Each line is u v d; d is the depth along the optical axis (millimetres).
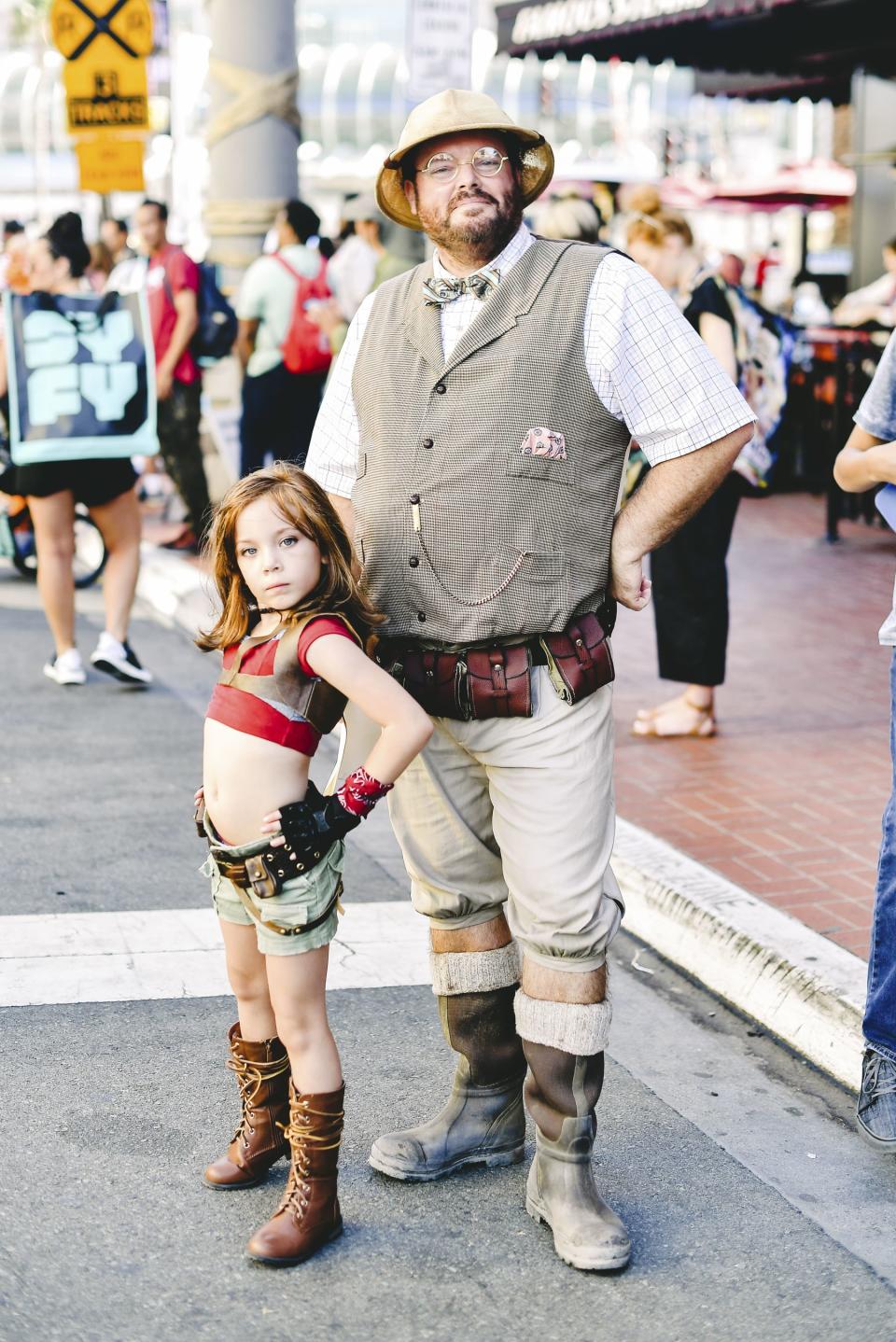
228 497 3000
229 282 10805
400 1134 3420
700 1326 2906
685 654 6387
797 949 4316
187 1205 3256
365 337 3174
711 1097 3855
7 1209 3213
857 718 6840
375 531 3105
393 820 3324
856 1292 3037
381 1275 3043
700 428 2980
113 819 5672
